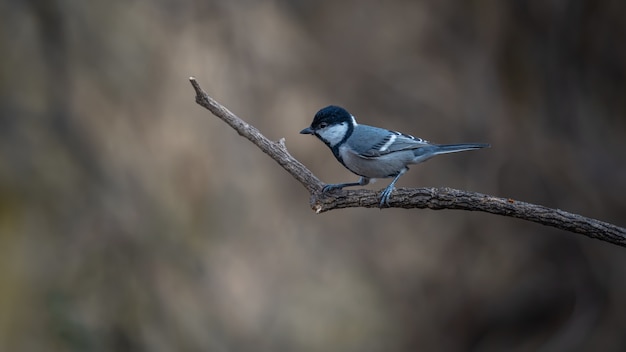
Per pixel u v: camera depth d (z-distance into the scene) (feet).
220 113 19.97
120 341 39.40
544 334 46.98
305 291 44.86
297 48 47.32
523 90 46.34
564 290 47.16
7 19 41.42
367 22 49.49
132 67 42.96
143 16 43.73
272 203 44.78
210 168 42.93
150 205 41.88
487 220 48.24
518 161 46.11
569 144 45.70
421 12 49.24
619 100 45.83
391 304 47.21
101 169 41.81
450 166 47.47
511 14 46.19
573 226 16.60
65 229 41.01
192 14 44.39
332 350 43.88
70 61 42.06
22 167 41.32
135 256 41.24
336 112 26.14
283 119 45.34
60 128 41.88
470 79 47.44
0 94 41.24
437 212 48.83
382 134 25.67
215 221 43.24
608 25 45.27
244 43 45.19
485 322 47.78
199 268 42.32
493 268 48.16
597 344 45.27
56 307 38.32
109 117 42.29
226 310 42.75
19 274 39.29
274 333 43.50
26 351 37.47
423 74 48.60
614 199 44.73
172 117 42.70
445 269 48.01
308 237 45.98
